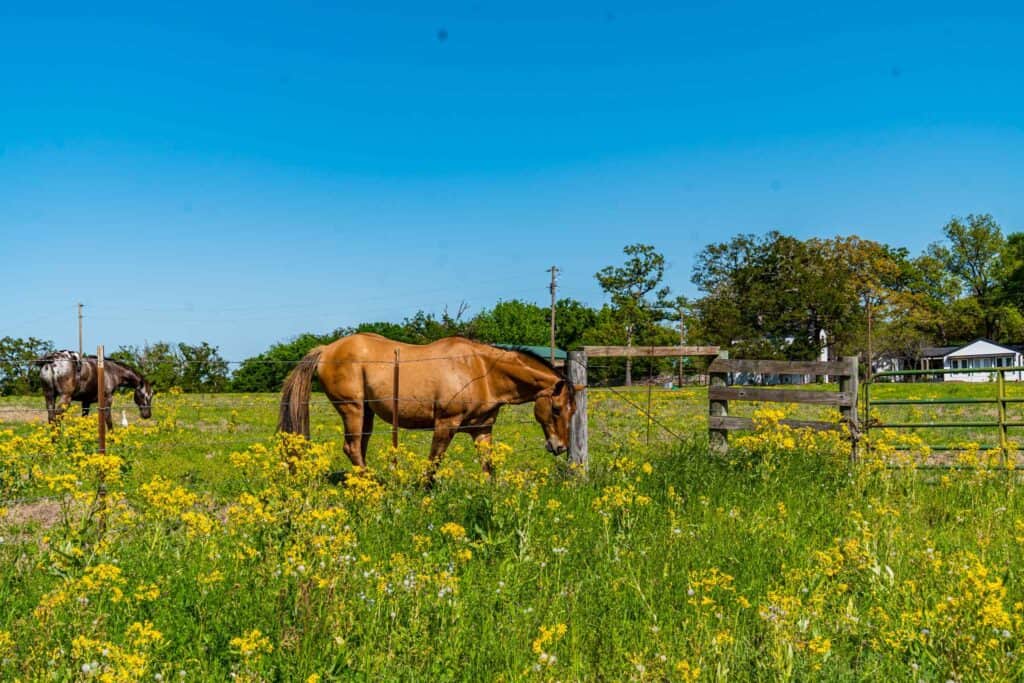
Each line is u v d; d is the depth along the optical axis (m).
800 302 76.44
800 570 5.69
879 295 78.62
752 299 77.88
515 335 77.44
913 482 9.20
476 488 7.70
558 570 5.83
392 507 7.50
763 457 9.28
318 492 5.72
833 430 10.46
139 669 3.82
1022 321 97.50
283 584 4.77
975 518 7.75
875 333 76.62
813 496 8.50
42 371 17.11
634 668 4.32
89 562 5.14
